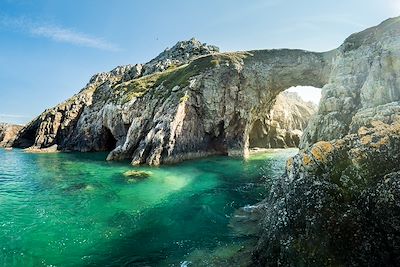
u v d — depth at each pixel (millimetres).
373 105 27312
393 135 13531
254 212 23141
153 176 38812
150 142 51062
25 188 33438
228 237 19219
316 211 12734
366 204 12016
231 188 32719
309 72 58156
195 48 107938
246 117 59938
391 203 11266
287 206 14305
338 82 33656
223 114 59219
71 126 83625
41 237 20094
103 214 24516
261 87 60438
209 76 58938
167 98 57969
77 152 71750
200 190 31797
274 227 14273
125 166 47688
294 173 16297
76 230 21219
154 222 22594
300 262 12047
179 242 18906
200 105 58156
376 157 13086
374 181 12391
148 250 18062
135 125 56875
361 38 37031
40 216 24078
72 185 34500
